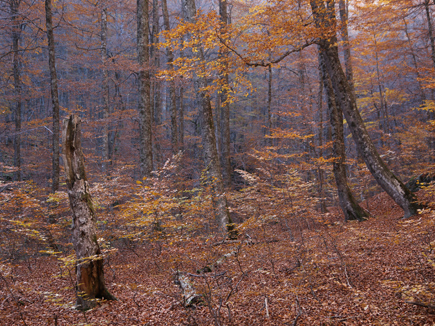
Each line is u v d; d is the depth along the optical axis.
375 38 16.05
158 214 5.41
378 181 8.85
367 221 9.55
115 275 6.53
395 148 15.85
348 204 10.38
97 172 13.66
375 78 19.19
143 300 4.97
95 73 25.06
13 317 4.32
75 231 4.60
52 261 8.12
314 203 7.10
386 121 20.09
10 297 5.00
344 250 6.54
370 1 13.99
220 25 7.11
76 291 4.60
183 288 4.99
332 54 9.23
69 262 4.53
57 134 10.24
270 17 8.44
